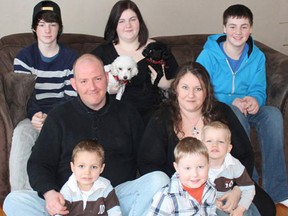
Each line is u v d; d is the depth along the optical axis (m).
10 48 3.08
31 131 2.52
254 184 2.14
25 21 3.57
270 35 4.52
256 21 4.43
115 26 2.96
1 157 2.57
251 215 2.07
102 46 3.03
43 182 1.95
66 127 2.10
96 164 1.89
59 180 2.12
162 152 2.19
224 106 2.29
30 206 2.00
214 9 4.18
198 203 1.84
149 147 2.18
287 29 4.57
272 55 3.29
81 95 2.08
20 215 1.99
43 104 2.85
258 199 2.15
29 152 2.48
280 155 2.77
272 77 3.12
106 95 2.18
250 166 2.24
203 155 1.82
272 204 2.17
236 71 2.99
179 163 1.84
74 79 2.12
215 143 2.01
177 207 1.83
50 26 2.79
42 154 2.07
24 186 2.48
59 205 1.84
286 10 4.50
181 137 2.19
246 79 3.02
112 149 2.16
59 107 2.13
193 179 1.81
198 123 2.21
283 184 2.77
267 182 2.79
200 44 3.45
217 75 3.00
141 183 2.01
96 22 3.77
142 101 2.83
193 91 2.12
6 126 2.54
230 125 2.24
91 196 1.91
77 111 2.12
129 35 2.93
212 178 2.03
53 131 2.08
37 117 2.56
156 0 3.94
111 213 1.93
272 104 3.05
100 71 2.07
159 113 2.21
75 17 3.70
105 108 2.15
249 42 3.03
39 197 2.04
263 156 2.80
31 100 2.70
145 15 3.94
